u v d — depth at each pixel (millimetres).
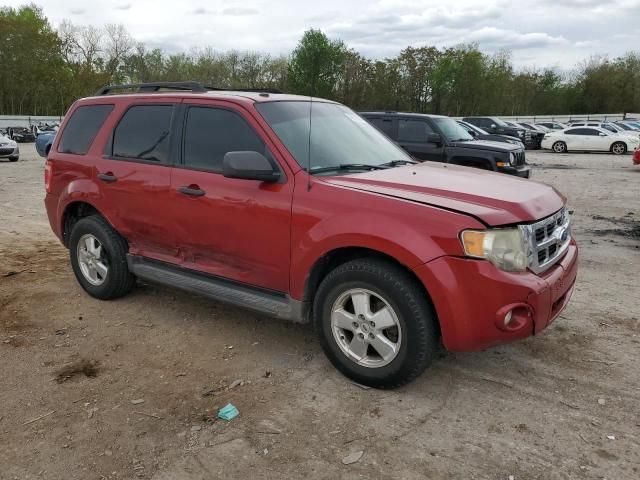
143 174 4430
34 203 10477
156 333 4379
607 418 3162
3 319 4648
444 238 3062
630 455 2832
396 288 3203
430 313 3221
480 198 3273
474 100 69875
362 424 3115
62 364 3857
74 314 4766
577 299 5121
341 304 3521
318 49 64062
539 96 74375
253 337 4297
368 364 3449
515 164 10914
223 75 71438
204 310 4844
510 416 3191
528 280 3104
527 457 2822
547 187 3840
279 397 3410
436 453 2859
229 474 2705
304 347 4113
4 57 56656
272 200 3662
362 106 67875
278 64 70188
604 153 27156
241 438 2990
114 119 4820
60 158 5219
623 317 4664
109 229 4852
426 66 69375
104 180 4730
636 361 3857
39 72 58812
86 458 2826
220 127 4082
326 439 2980
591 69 73250
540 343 4152
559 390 3475
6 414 3227
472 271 3025
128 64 71062
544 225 3314
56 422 3143
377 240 3197
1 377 3666
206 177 4039
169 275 4414
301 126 4027
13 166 17969
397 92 69438
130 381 3621
